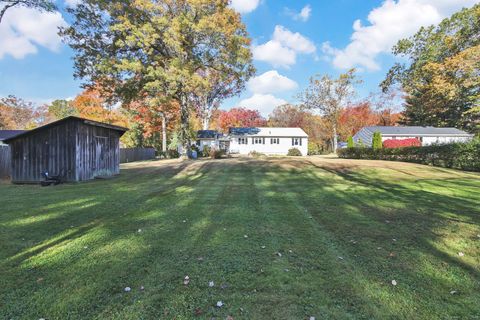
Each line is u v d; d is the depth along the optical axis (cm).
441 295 261
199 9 1891
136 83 2050
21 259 342
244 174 1308
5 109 4075
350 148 2336
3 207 632
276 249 376
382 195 765
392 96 3888
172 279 292
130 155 2588
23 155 1139
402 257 348
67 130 1114
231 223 500
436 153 1583
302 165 1669
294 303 248
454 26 2442
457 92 2111
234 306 244
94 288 274
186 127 2419
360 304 246
